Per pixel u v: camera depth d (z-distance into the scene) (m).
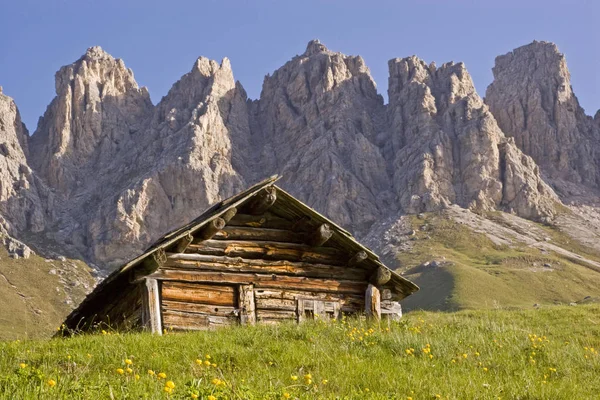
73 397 8.92
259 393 9.70
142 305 20.91
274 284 22.77
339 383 11.96
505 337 18.44
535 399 12.13
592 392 13.14
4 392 8.77
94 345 14.12
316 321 19.12
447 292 167.88
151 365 12.51
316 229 22.94
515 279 184.88
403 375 12.84
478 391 12.05
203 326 21.53
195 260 21.91
